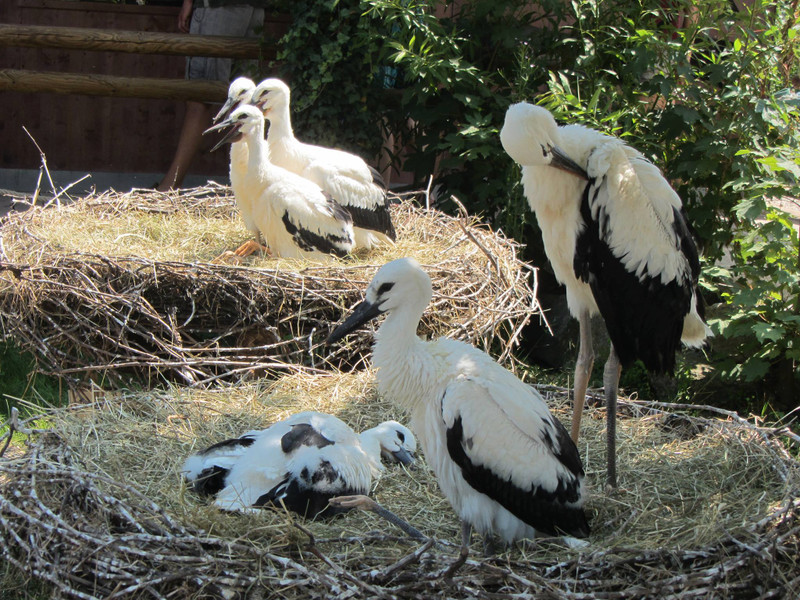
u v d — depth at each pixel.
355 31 8.31
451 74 8.02
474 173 8.15
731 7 8.45
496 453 4.07
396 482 4.93
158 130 12.23
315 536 4.21
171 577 3.68
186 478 4.64
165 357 5.85
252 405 5.48
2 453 4.72
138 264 5.73
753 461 5.00
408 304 4.23
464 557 3.57
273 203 6.49
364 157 8.75
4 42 8.86
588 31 8.07
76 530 3.88
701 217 7.80
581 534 4.34
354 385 5.71
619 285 4.69
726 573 3.79
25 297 5.60
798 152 6.75
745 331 6.77
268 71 8.96
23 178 11.93
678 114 7.60
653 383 7.12
